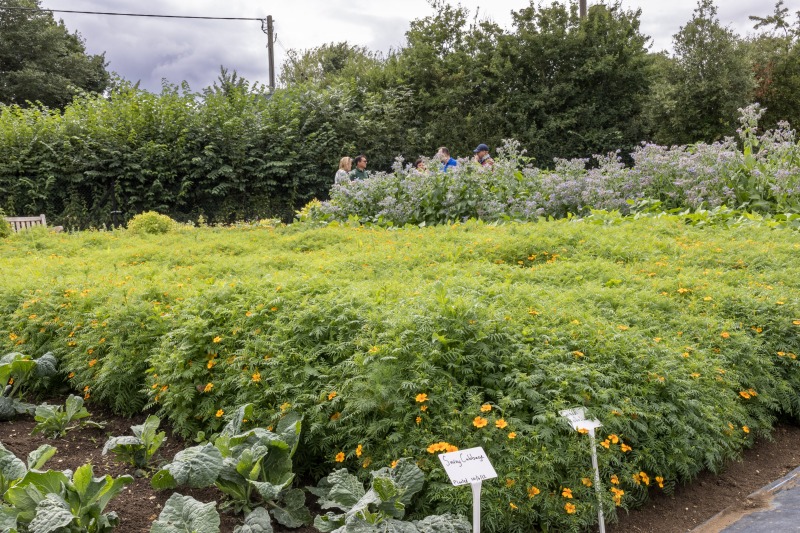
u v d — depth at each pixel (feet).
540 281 20.92
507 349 12.94
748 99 85.61
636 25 82.38
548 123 77.87
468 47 84.28
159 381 14.70
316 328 13.89
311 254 26.96
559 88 78.02
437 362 12.61
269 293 15.69
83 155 56.13
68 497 10.64
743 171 36.45
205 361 14.65
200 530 10.08
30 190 55.21
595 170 39.40
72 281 20.48
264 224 45.29
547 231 27.48
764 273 21.44
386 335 12.91
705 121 84.43
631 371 13.11
